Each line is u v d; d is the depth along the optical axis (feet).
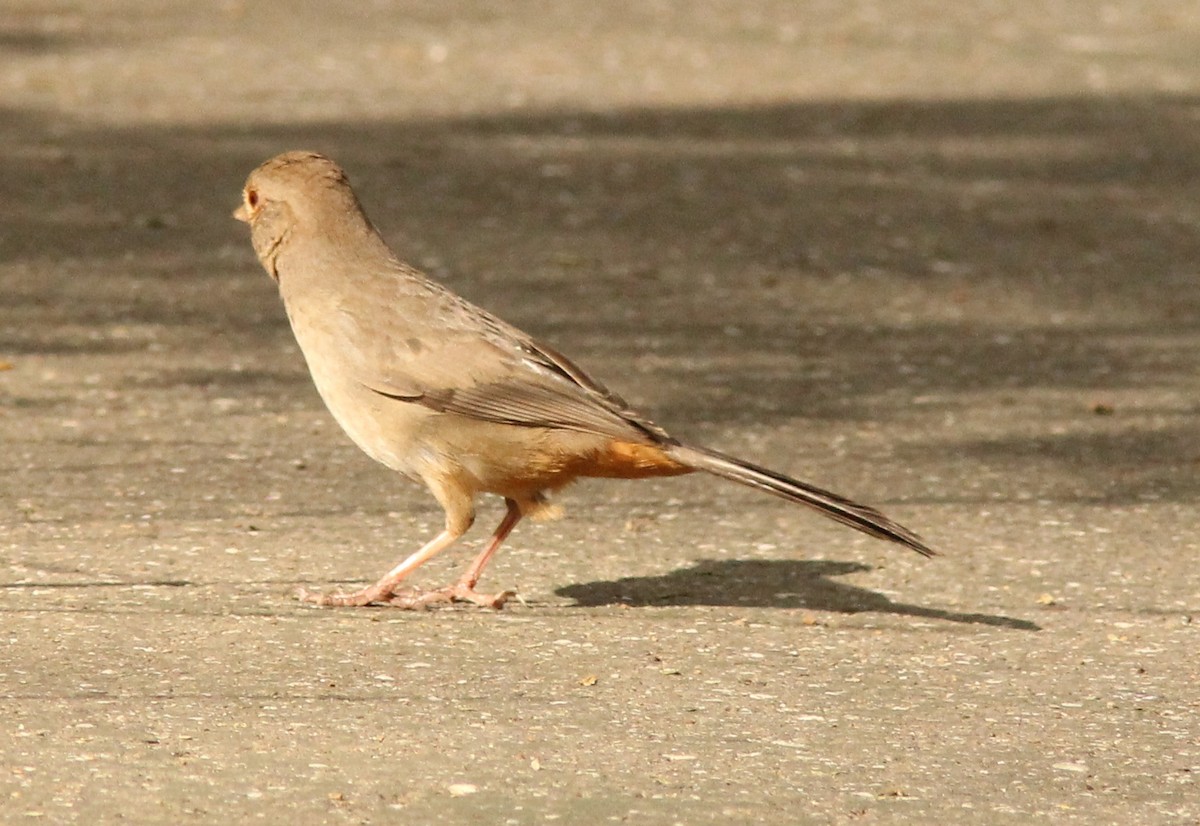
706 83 123.54
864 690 38.50
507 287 77.25
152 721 34.83
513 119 110.73
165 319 70.90
